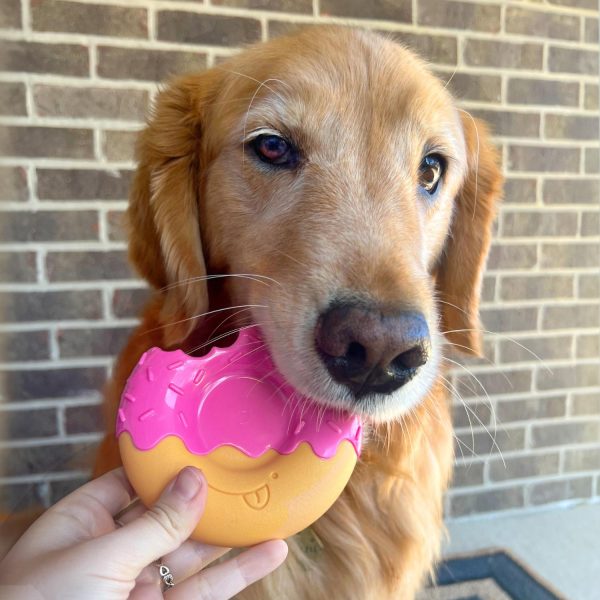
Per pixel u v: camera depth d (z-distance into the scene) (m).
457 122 0.66
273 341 0.49
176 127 0.62
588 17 1.23
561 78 1.23
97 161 1.03
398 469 0.66
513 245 1.23
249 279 0.56
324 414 0.49
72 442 1.08
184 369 0.48
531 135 1.22
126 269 1.07
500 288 1.24
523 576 1.06
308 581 0.63
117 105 1.03
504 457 1.29
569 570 1.09
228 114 0.59
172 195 0.62
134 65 1.02
